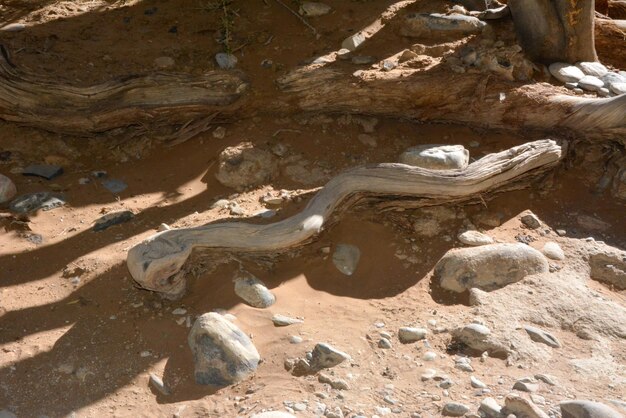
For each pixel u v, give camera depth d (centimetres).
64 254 248
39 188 277
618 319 225
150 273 224
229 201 268
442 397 197
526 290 234
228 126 301
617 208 272
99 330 223
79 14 342
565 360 212
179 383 209
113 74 303
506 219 265
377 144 292
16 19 338
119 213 262
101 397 204
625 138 280
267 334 219
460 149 272
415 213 262
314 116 301
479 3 340
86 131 297
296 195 267
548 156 270
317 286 238
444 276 238
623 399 197
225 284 235
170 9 344
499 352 213
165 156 293
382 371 207
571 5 300
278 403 196
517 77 298
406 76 291
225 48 315
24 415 199
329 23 329
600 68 311
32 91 289
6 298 233
